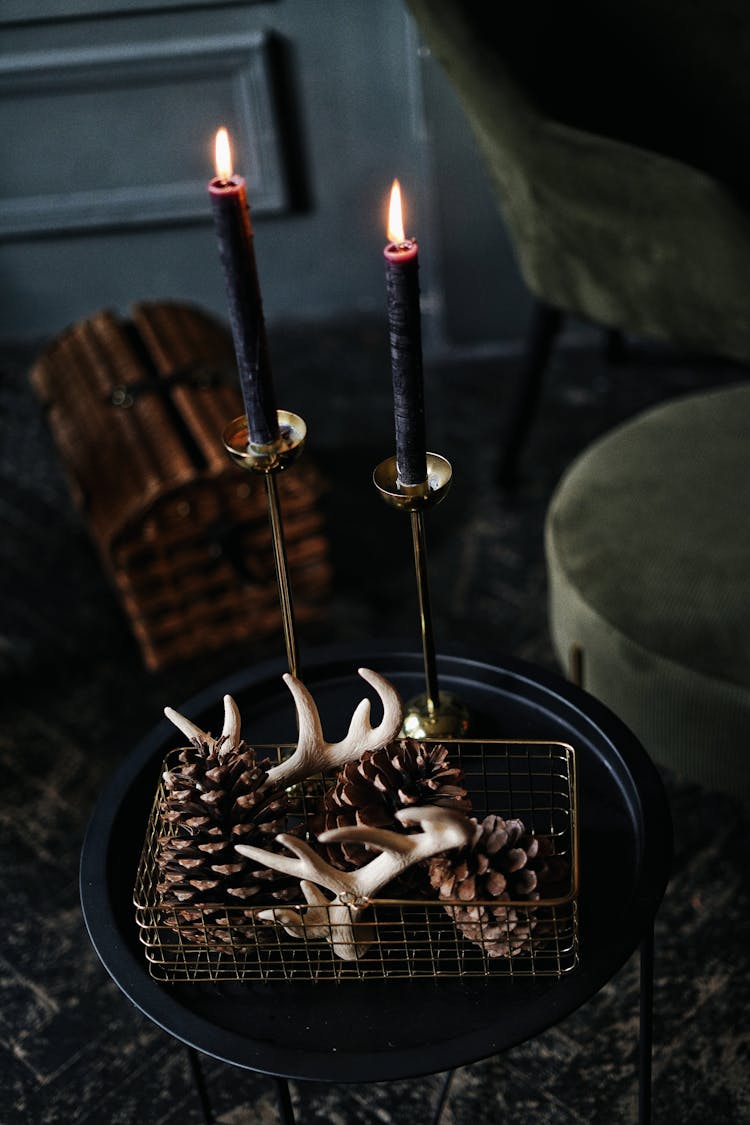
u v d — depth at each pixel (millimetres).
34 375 2312
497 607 2154
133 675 2090
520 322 2756
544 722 1419
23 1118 1614
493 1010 1230
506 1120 1579
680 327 1989
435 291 2816
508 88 1882
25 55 2553
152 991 1239
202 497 1924
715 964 1687
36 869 1844
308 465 2012
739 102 2152
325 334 2906
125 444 1988
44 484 2508
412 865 1206
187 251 2879
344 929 1217
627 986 1672
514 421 2305
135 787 1374
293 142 2709
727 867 1776
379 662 1477
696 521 1679
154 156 2709
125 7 2500
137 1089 1630
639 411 2561
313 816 1269
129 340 2252
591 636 1639
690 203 1834
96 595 2248
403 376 1173
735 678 1542
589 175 1881
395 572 2242
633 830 1333
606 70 2146
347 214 2822
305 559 2074
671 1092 1588
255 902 1220
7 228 2791
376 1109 1596
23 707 2049
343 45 2570
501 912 1189
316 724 1287
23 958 1752
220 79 2598
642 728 1642
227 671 2078
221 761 1232
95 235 2836
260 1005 1245
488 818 1213
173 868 1211
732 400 1828
